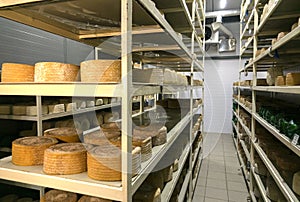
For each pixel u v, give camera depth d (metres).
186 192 2.42
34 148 0.99
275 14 2.01
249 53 4.47
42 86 0.89
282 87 1.45
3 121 2.32
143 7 0.94
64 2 1.00
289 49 2.17
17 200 2.17
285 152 1.89
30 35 2.58
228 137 6.27
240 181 3.32
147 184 1.39
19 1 0.90
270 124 1.90
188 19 2.09
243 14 3.79
